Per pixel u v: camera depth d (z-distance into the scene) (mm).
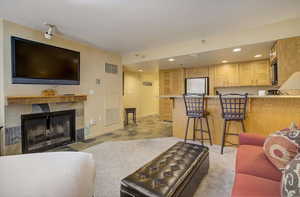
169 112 5953
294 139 1216
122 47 4070
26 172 789
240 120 2684
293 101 2496
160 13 2383
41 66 2850
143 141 3475
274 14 2453
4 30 2459
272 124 2660
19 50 2576
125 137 3832
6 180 724
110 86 4465
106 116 4309
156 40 3596
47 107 3039
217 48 3316
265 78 4320
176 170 1401
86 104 3785
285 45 2672
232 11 2348
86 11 2293
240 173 1278
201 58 4156
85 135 3738
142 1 2064
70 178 798
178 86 5754
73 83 3373
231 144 2990
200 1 2084
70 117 3457
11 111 2539
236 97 2721
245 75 4613
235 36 3125
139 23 2713
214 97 2957
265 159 1407
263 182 1116
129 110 5590
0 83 2436
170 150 1884
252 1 2096
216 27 2916
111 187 1771
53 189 723
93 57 3975
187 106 3336
